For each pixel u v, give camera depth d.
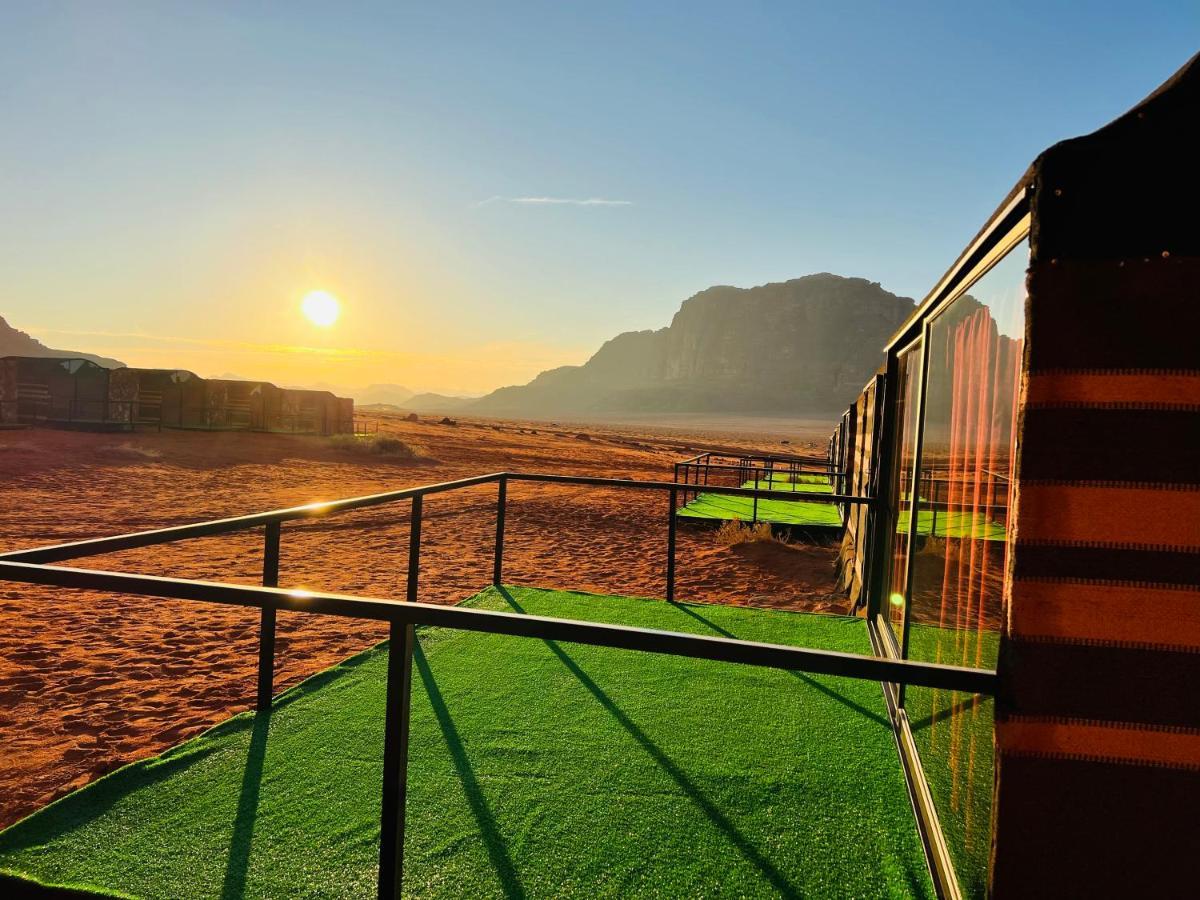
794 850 2.22
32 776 3.34
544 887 2.01
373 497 3.63
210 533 2.58
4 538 9.77
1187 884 1.23
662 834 2.28
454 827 2.29
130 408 27.84
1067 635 1.24
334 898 1.96
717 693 3.46
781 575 9.14
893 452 4.26
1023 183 1.39
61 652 5.17
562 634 1.49
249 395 31.34
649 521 13.73
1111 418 1.22
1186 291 1.20
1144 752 1.23
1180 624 1.21
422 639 4.20
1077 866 1.26
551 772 2.66
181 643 5.48
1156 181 1.20
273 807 2.39
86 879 2.01
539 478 5.36
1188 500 1.20
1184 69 1.19
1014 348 1.82
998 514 1.96
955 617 2.45
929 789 2.31
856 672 1.36
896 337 3.99
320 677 3.57
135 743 3.71
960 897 1.81
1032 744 1.26
